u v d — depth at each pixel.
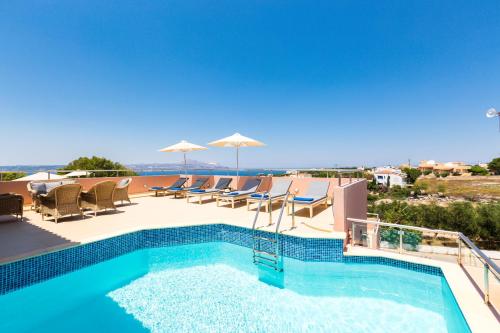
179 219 5.61
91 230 4.68
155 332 2.73
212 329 2.81
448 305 3.15
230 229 5.26
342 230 4.55
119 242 4.43
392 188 67.88
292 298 3.48
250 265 4.46
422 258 3.90
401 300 3.43
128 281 3.95
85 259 3.96
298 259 4.38
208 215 6.04
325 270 4.20
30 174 8.27
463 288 2.97
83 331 2.74
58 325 2.85
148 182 10.41
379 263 4.09
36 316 3.04
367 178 7.80
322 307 3.28
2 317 3.02
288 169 7.83
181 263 4.54
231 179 9.05
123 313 3.12
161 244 4.95
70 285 3.77
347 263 4.18
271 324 2.92
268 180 8.79
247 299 3.45
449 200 52.56
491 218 26.89
